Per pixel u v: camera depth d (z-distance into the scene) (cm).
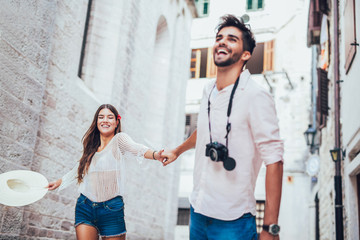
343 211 753
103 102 737
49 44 522
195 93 1986
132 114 854
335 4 843
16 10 457
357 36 628
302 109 1712
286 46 1823
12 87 448
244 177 230
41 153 540
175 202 1099
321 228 1230
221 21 247
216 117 241
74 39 623
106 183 338
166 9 1064
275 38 1861
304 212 1608
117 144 342
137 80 882
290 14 1867
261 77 1825
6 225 434
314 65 1430
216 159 224
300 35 1806
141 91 907
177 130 1116
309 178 1631
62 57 588
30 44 482
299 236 1593
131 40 839
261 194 1689
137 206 873
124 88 810
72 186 614
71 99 616
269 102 231
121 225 343
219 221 229
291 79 1770
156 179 988
